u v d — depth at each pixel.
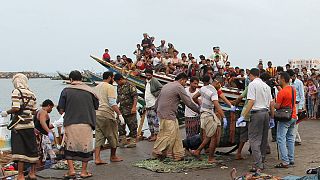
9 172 8.91
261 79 8.25
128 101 10.92
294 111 8.05
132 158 9.50
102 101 8.84
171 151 8.82
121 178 7.57
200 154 9.38
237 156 8.96
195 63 14.76
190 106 8.63
